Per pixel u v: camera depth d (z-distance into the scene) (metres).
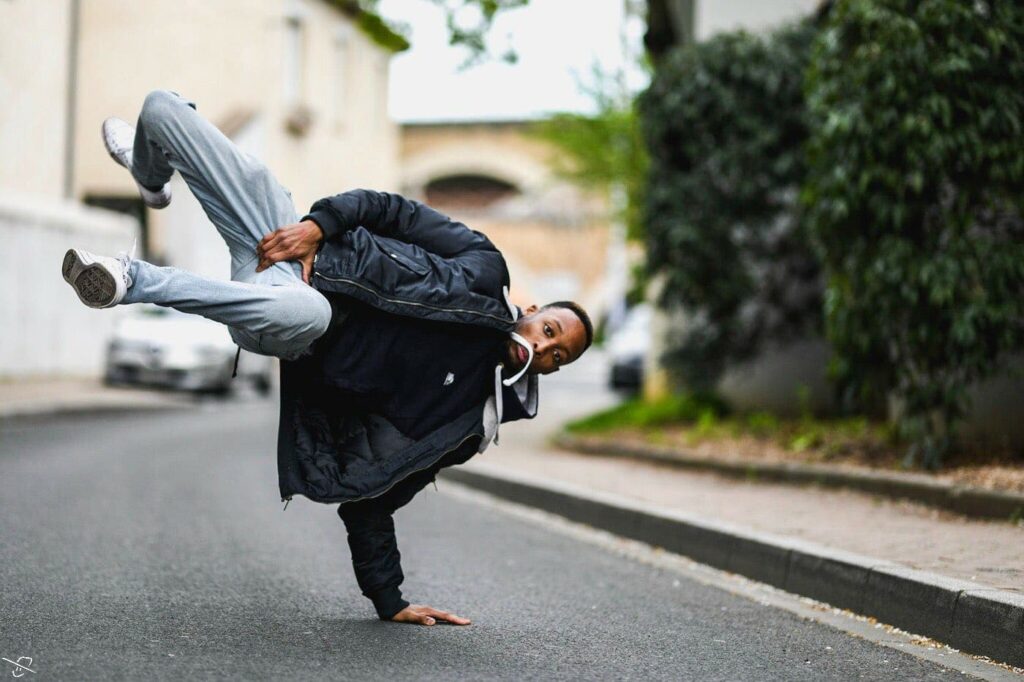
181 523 7.23
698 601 5.74
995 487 7.23
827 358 12.63
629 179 19.20
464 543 7.26
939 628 4.94
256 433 14.31
